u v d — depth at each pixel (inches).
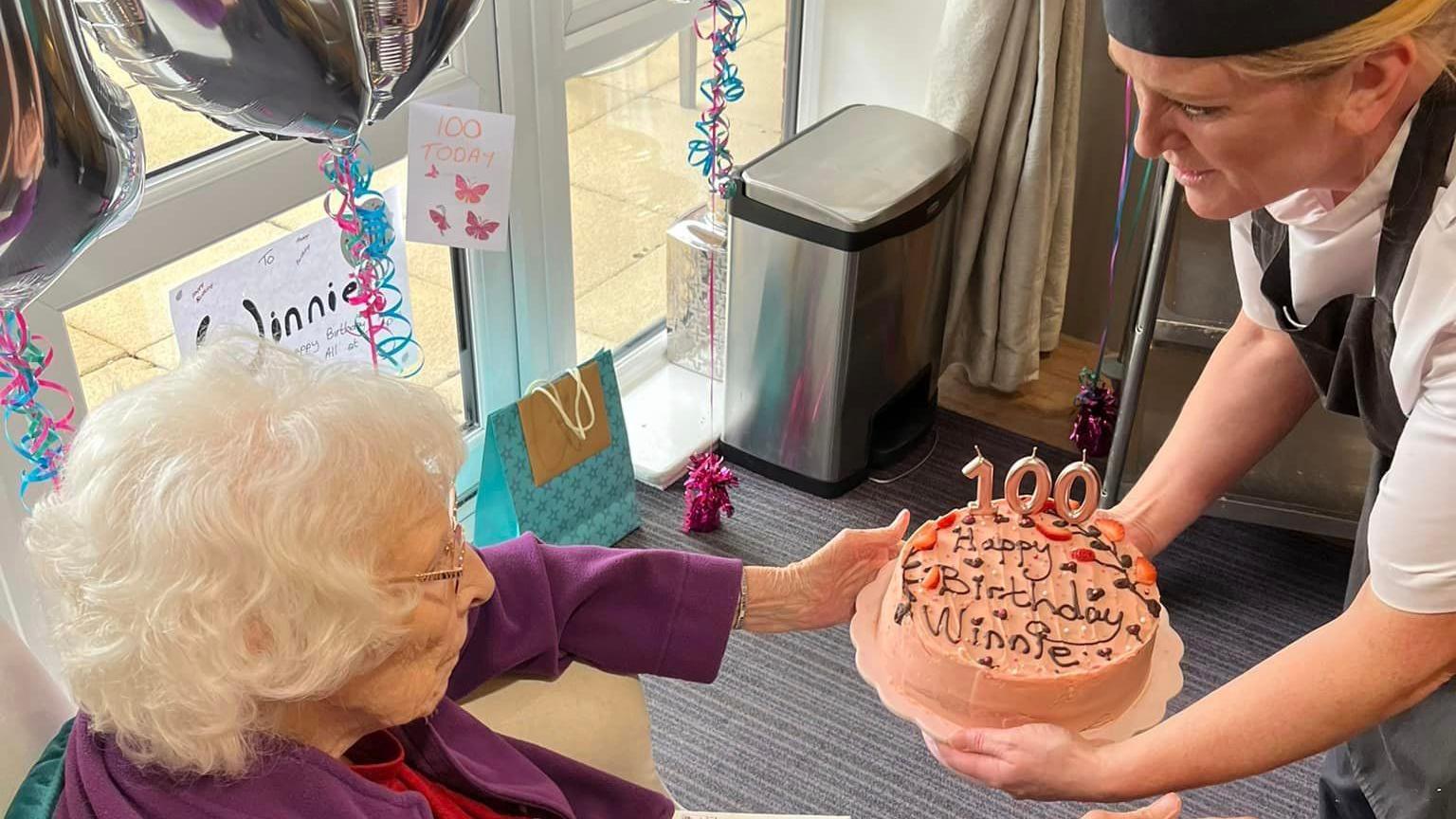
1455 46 37.0
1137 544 58.9
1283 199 44.9
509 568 52.2
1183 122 39.0
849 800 79.3
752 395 103.8
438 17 44.2
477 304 91.7
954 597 55.2
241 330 42.4
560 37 86.7
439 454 41.7
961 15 99.5
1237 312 94.3
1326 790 59.1
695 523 99.8
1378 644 41.9
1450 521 38.6
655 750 81.9
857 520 102.7
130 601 36.4
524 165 88.9
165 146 67.3
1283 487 96.4
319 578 37.1
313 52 39.5
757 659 89.0
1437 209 39.1
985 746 49.1
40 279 37.0
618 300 108.0
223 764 38.4
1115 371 115.3
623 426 96.0
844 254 92.7
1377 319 43.8
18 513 65.1
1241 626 92.7
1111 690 52.9
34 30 32.7
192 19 37.0
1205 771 45.4
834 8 112.5
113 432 37.9
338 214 66.9
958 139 102.4
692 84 104.2
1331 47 34.9
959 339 115.5
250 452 37.3
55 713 46.7
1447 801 49.4
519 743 49.9
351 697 41.5
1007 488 60.0
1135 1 37.2
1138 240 112.7
